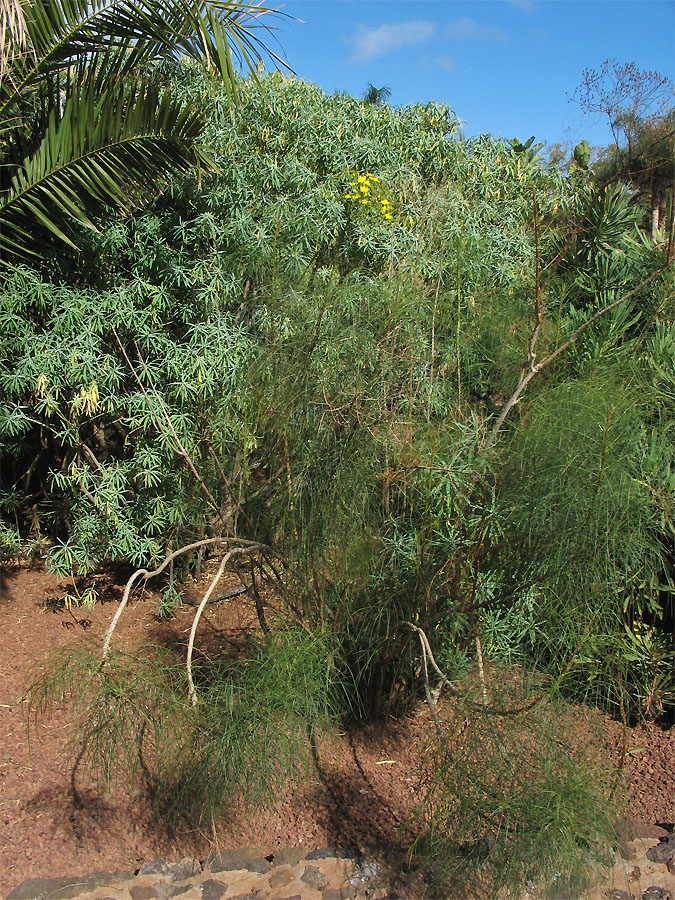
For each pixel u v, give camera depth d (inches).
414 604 115.6
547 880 85.7
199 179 162.2
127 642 155.2
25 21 159.9
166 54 173.0
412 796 113.1
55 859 99.3
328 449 111.4
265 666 103.6
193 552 181.6
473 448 108.0
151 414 148.6
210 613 168.7
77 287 171.3
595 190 166.6
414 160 214.7
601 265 163.8
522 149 233.6
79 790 112.8
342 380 111.9
